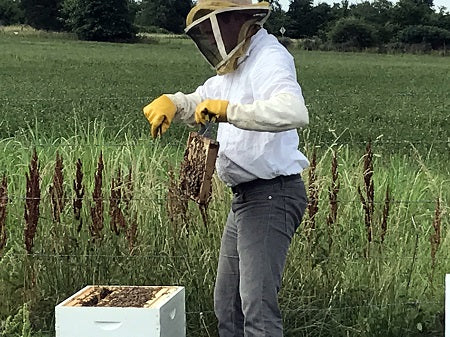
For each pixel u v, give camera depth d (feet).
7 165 18.89
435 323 13.64
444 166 25.09
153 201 15.03
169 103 10.78
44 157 19.26
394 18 244.83
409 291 14.23
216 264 14.03
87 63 114.01
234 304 11.35
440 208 15.30
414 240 15.47
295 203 10.55
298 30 267.39
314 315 13.75
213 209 14.57
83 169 17.75
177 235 14.29
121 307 10.78
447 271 14.82
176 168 16.88
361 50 223.10
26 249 13.82
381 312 13.57
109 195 15.53
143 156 17.10
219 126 10.90
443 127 43.73
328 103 57.31
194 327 13.73
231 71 10.43
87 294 11.64
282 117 9.35
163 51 169.58
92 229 14.17
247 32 10.19
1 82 73.82
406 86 87.45
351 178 16.40
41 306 13.84
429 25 242.17
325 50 224.53
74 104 46.65
